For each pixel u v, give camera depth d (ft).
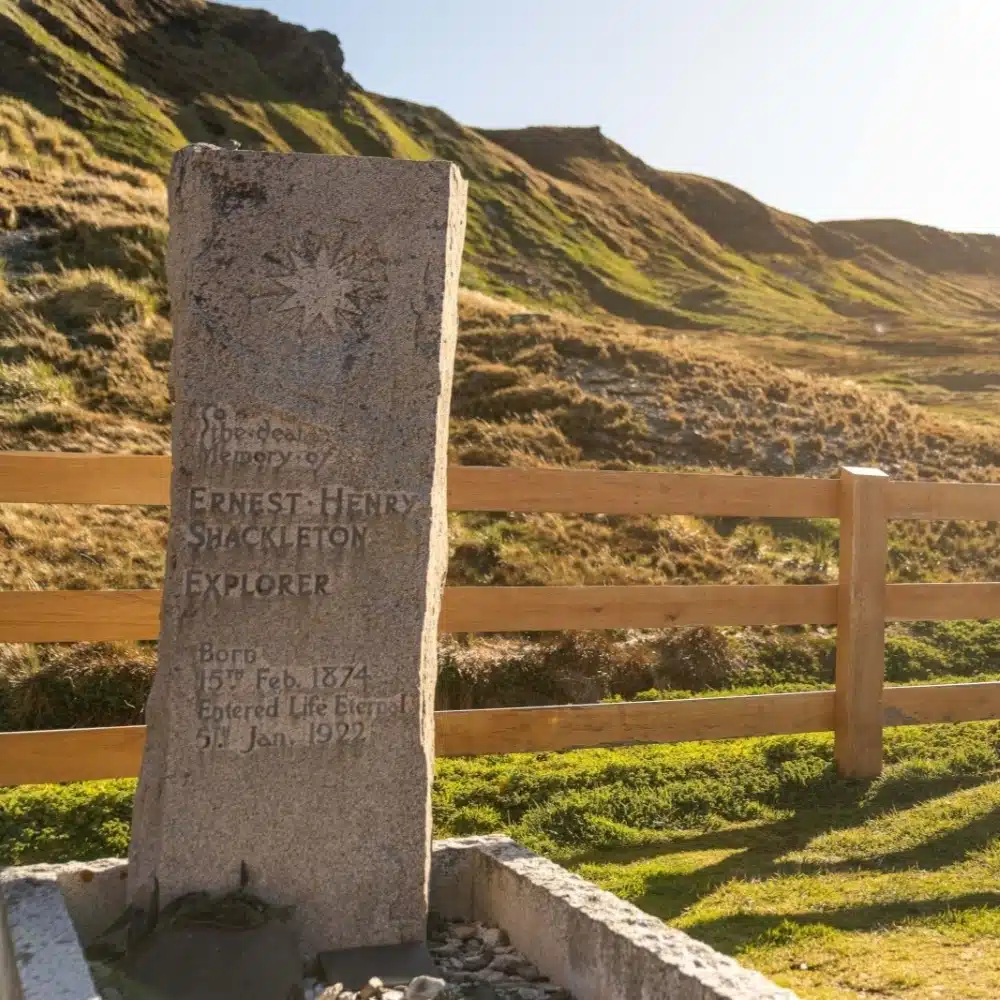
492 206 239.50
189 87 219.41
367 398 14.46
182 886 13.92
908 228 392.47
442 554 15.39
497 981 13.60
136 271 64.08
